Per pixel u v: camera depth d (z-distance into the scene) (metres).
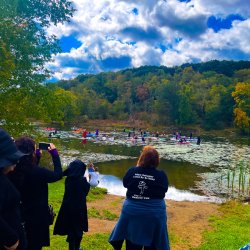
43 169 4.95
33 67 22.31
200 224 12.93
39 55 23.52
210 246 9.56
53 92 23.56
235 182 24.98
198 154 41.62
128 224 5.62
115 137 62.75
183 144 54.16
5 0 20.72
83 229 7.27
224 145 56.56
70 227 7.08
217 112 102.88
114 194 19.36
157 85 130.38
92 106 120.00
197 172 28.84
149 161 5.66
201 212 15.35
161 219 5.57
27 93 21.23
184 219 13.75
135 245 5.59
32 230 4.93
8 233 3.01
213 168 31.14
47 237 5.20
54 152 5.13
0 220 3.00
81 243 8.59
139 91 132.50
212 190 22.17
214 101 106.50
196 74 159.00
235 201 19.14
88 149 42.31
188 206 16.70
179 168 30.78
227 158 38.50
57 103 23.23
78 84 170.38
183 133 92.25
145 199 5.54
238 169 30.72
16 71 20.88
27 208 4.89
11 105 20.48
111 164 31.45
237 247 9.59
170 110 109.56
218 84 133.50
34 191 4.89
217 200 19.41
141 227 5.51
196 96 114.62
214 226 12.56
